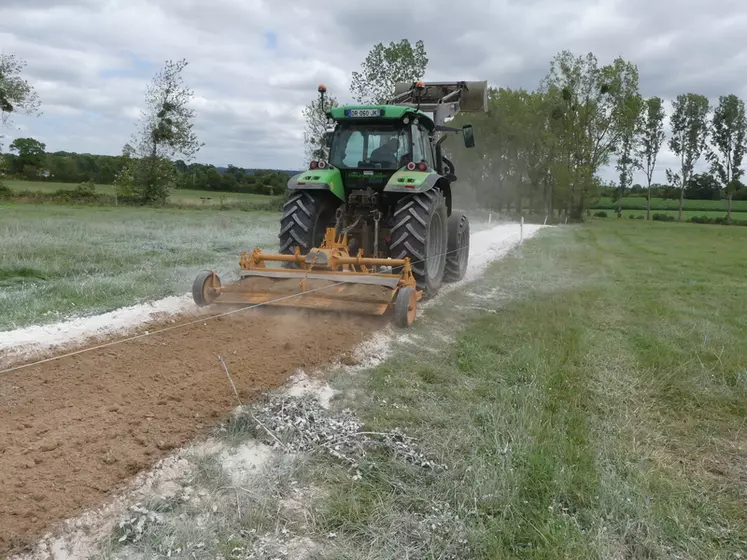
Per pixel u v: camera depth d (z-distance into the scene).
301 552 2.48
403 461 3.21
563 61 39.28
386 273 6.16
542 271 10.76
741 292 9.28
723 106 47.44
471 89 10.33
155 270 8.42
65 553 2.39
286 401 3.85
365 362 4.88
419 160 7.41
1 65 32.53
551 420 3.82
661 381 4.74
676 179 50.81
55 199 32.97
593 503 2.86
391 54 21.83
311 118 24.45
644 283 10.09
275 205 33.75
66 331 5.25
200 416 3.58
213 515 2.69
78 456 3.03
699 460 3.45
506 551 2.52
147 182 34.34
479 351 5.33
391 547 2.52
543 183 40.59
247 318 5.81
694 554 2.58
